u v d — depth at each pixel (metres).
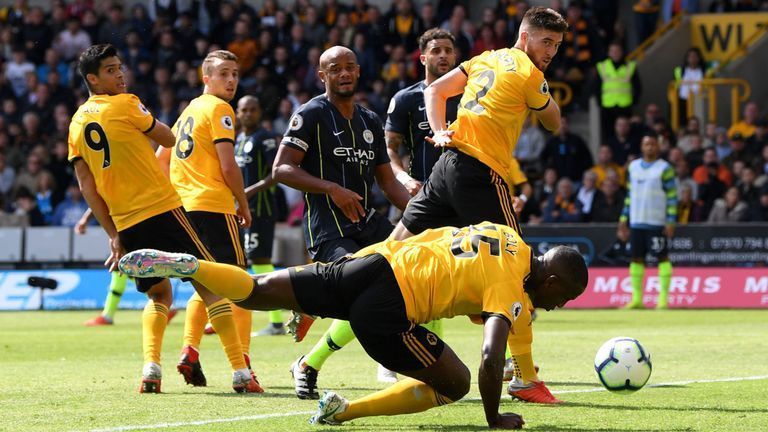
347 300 15.60
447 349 15.55
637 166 47.72
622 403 18.55
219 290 15.65
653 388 20.50
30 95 63.81
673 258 49.53
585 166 56.47
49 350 29.83
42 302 52.34
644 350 18.02
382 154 21.97
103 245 53.22
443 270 15.20
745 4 67.44
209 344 31.62
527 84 19.52
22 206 56.66
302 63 62.56
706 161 53.16
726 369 23.95
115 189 20.58
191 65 64.06
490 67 19.97
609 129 60.81
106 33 66.31
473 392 20.16
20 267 53.78
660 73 66.12
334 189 20.47
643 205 47.47
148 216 20.55
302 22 66.69
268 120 58.78
